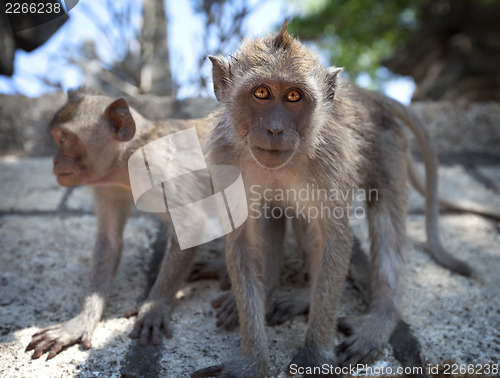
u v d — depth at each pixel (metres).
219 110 0.53
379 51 2.81
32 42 0.72
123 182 0.59
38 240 0.67
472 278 0.63
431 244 0.66
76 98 0.59
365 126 0.56
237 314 0.54
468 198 0.82
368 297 0.59
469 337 0.52
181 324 0.54
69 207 0.76
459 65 1.93
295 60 0.47
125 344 0.51
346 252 0.50
